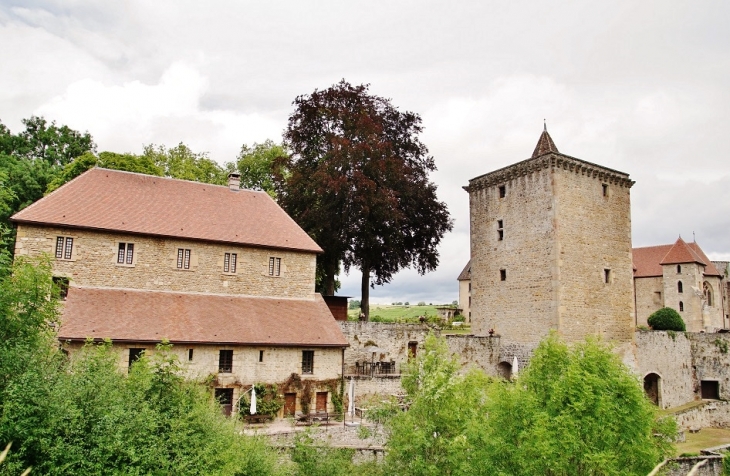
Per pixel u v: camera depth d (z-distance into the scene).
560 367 17.59
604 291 35.22
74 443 13.08
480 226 39.28
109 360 16.95
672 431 17.11
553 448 14.61
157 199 30.14
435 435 16.69
